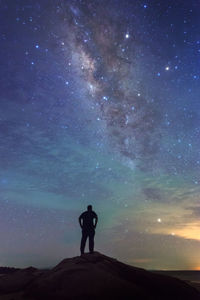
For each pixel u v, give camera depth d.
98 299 5.37
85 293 5.43
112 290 5.49
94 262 6.64
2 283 7.27
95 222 7.84
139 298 5.51
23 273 7.87
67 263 6.64
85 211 7.98
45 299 5.50
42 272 7.91
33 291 5.88
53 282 5.77
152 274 6.56
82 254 7.17
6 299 5.94
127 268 6.50
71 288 5.55
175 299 5.86
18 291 6.92
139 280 6.17
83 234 7.67
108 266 6.48
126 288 5.57
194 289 6.54
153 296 5.80
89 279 5.70
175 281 6.50
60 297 5.43
